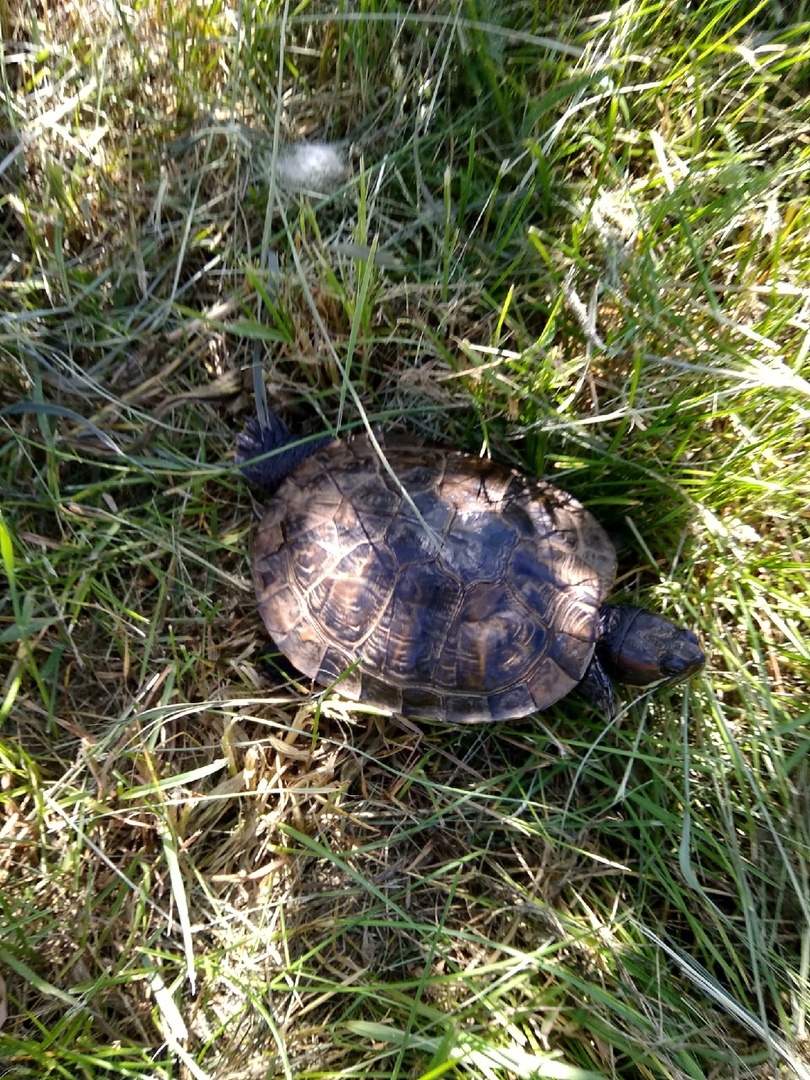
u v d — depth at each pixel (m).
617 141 0.47
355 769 0.43
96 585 0.42
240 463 0.43
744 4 0.48
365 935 0.39
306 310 0.44
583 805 0.43
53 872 0.37
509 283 0.46
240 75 0.44
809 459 0.45
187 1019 0.37
